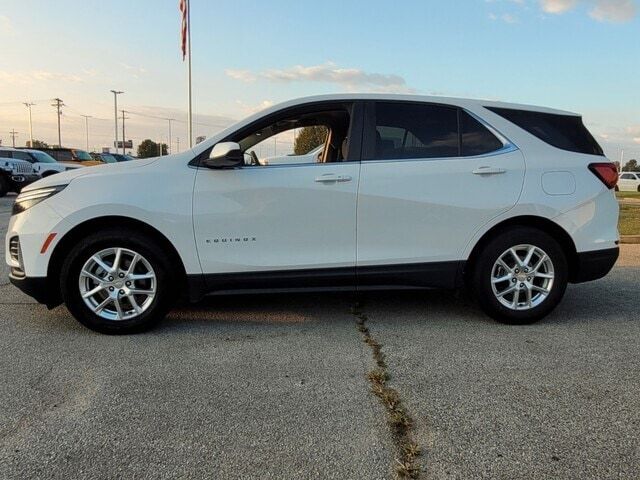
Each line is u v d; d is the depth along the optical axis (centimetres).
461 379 313
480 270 411
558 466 226
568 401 285
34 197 386
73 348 364
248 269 394
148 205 380
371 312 454
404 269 405
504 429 256
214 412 273
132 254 387
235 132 405
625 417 268
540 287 417
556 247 411
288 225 392
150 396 291
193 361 341
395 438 248
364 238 399
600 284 570
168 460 230
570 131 431
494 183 405
